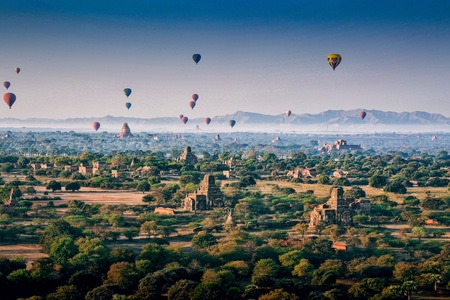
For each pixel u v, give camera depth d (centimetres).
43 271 18825
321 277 19650
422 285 19175
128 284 18688
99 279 19125
